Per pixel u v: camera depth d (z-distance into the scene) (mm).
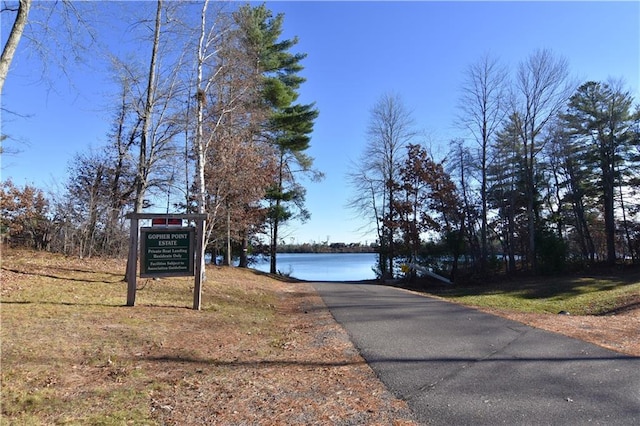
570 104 35781
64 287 10445
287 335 8016
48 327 6832
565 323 8773
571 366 5527
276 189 30562
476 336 7484
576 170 38031
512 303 16359
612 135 34875
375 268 34188
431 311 10711
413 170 30797
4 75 7609
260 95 22531
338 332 8078
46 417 3863
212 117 16609
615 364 5594
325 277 34750
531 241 29547
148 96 12883
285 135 30000
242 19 17500
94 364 5410
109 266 15281
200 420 3963
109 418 3893
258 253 34750
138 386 4766
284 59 29891
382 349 6621
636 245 34250
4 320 6992
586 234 39906
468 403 4297
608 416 3896
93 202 18984
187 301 10961
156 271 9641
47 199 19062
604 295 17203
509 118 36938
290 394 4664
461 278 30141
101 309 8656
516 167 36750
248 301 12633
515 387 4742
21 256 15039
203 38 14586
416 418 3973
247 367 5699
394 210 31969
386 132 51750
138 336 6867
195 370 5465
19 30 7801
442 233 30938
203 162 15172
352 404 4355
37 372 4938
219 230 23578
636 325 8531
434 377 5168
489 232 36469
